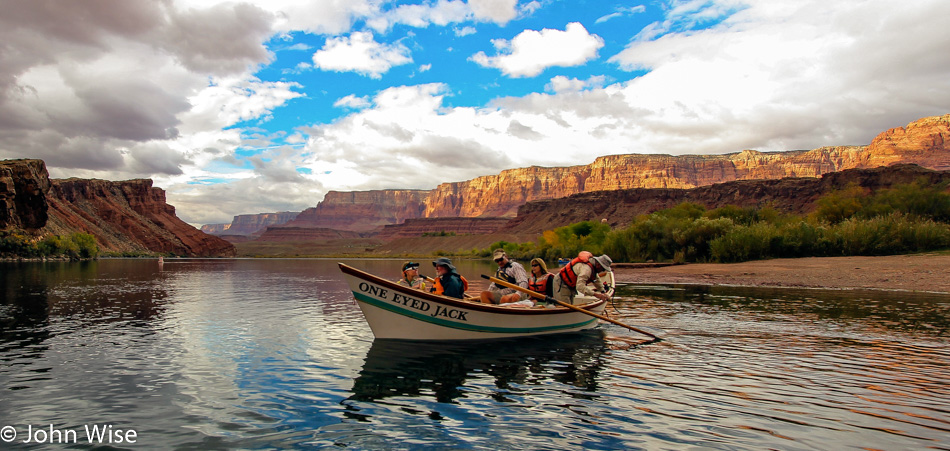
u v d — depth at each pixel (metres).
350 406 6.25
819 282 25.98
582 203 180.50
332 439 5.13
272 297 21.80
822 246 41.31
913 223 41.41
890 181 98.12
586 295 10.73
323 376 7.72
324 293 24.02
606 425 5.53
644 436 5.19
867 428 5.38
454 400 6.49
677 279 29.92
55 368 8.25
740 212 60.03
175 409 6.13
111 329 12.48
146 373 7.94
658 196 162.00
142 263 82.44
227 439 5.14
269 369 8.18
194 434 5.28
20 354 9.38
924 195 52.69
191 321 13.98
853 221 42.38
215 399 6.54
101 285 27.88
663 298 19.41
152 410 6.09
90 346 10.21
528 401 6.44
